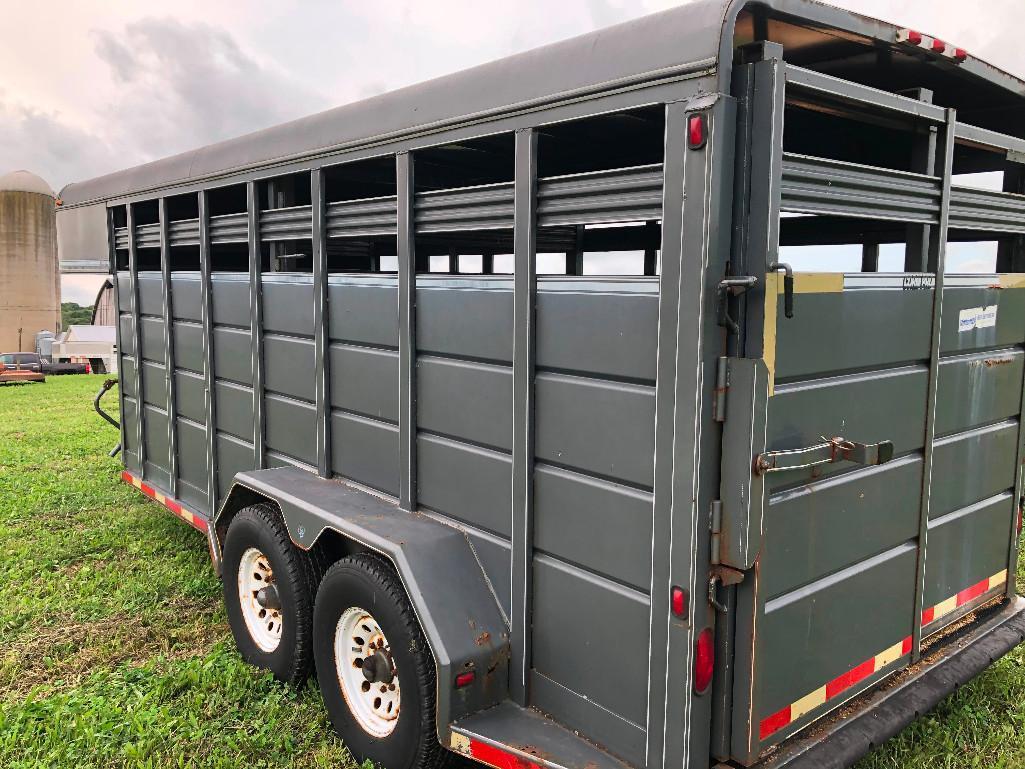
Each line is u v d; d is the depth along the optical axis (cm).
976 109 345
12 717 343
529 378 257
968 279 302
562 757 241
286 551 352
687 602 215
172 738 327
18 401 1549
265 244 459
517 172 254
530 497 263
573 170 420
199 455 491
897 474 276
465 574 283
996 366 328
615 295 229
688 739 219
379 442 337
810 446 234
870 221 416
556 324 249
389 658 296
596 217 233
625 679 236
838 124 331
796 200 215
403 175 301
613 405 232
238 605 394
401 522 306
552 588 259
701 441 209
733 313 209
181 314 494
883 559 277
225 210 517
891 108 247
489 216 269
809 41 249
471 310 281
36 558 545
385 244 555
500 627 276
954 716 342
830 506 247
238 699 356
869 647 275
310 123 355
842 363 242
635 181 221
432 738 275
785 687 238
